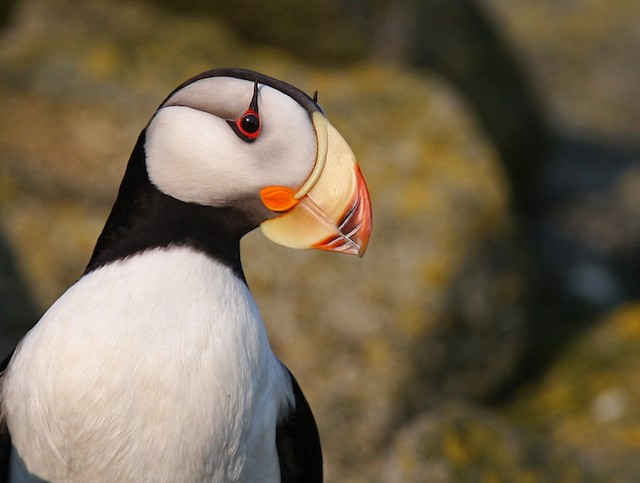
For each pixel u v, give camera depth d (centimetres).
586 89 2825
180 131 543
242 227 560
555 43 3008
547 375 1334
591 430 1197
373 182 1248
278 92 551
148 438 538
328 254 1209
